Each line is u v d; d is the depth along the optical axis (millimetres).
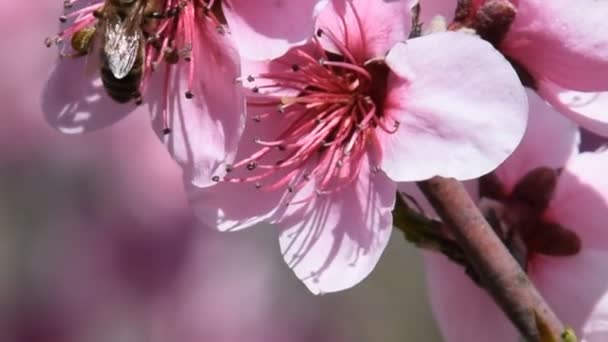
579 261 351
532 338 333
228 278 545
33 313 542
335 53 332
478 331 353
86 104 338
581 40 332
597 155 354
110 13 333
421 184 334
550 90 338
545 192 352
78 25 337
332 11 329
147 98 332
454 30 334
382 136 327
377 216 327
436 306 354
